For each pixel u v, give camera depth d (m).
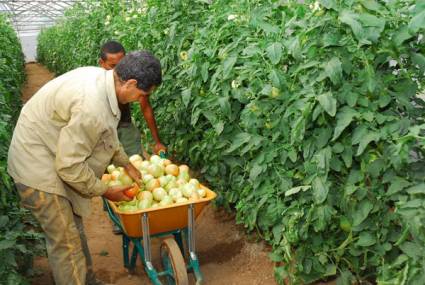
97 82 2.78
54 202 2.89
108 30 7.37
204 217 4.74
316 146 2.98
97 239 4.45
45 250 3.47
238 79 3.48
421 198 2.42
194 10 4.92
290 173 3.26
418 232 2.26
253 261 3.86
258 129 3.55
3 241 2.76
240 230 4.30
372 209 2.85
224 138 4.05
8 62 8.56
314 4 2.79
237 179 4.02
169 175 3.55
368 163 2.79
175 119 5.00
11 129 5.05
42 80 18.62
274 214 3.30
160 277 3.73
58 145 2.68
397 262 2.49
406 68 2.80
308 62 2.78
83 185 2.81
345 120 2.65
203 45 4.09
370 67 2.62
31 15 25.97
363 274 3.18
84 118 2.65
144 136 6.70
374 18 2.49
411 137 2.29
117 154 3.28
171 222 3.26
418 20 2.21
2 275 2.81
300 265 3.17
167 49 4.96
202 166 5.09
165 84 5.16
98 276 3.76
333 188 2.99
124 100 2.89
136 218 3.11
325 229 3.12
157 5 5.26
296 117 2.97
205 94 4.30
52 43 19.67
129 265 3.77
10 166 2.98
